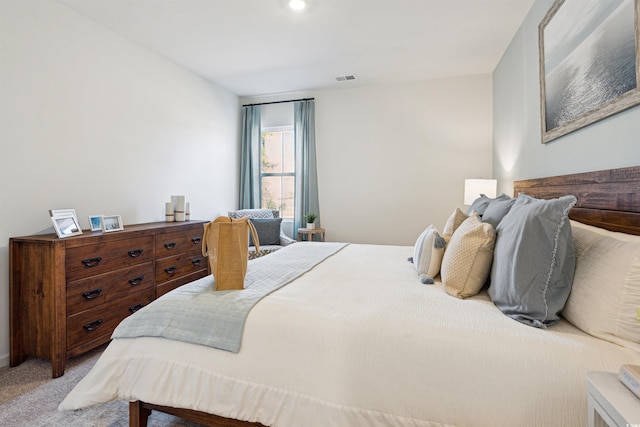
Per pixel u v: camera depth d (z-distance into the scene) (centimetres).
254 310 126
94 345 208
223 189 427
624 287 92
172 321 129
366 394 103
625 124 132
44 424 144
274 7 238
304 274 179
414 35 280
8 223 202
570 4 174
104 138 265
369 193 420
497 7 238
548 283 108
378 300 133
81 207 247
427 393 98
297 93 444
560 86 186
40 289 190
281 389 111
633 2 123
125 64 283
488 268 139
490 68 356
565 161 185
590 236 115
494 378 92
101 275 214
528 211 121
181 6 236
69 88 237
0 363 196
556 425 86
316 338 111
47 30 222
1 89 197
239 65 347
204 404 117
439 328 105
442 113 389
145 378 124
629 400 64
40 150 219
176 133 344
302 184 440
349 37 283
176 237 284
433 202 396
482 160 376
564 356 90
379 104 412
